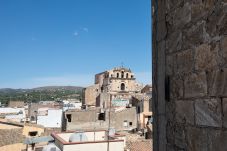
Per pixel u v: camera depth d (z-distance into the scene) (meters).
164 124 4.08
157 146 4.32
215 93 3.01
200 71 3.27
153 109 4.57
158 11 4.44
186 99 3.53
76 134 20.44
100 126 44.56
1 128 32.88
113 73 76.06
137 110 47.25
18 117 54.53
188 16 3.57
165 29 4.17
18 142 30.03
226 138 2.84
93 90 70.62
